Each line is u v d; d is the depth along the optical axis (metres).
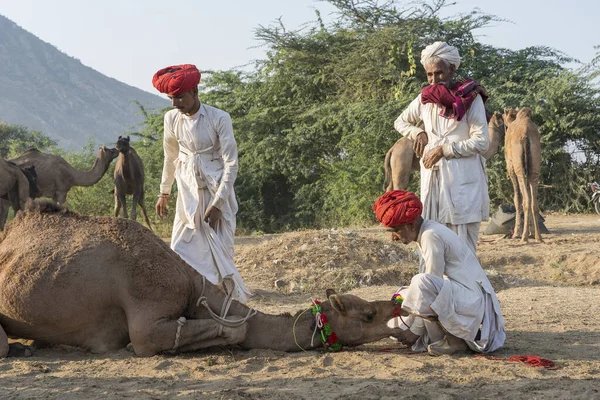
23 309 5.27
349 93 26.50
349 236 12.09
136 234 5.46
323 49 27.31
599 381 4.61
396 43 25.31
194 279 5.57
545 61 26.41
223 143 6.81
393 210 5.26
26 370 5.00
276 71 27.50
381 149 23.94
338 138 25.92
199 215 6.79
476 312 5.22
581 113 23.25
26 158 18.62
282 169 25.97
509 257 12.41
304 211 24.92
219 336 5.36
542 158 23.61
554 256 12.23
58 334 5.43
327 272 10.77
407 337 5.46
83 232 5.45
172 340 5.26
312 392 4.41
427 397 4.27
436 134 6.26
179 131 6.88
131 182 18.00
